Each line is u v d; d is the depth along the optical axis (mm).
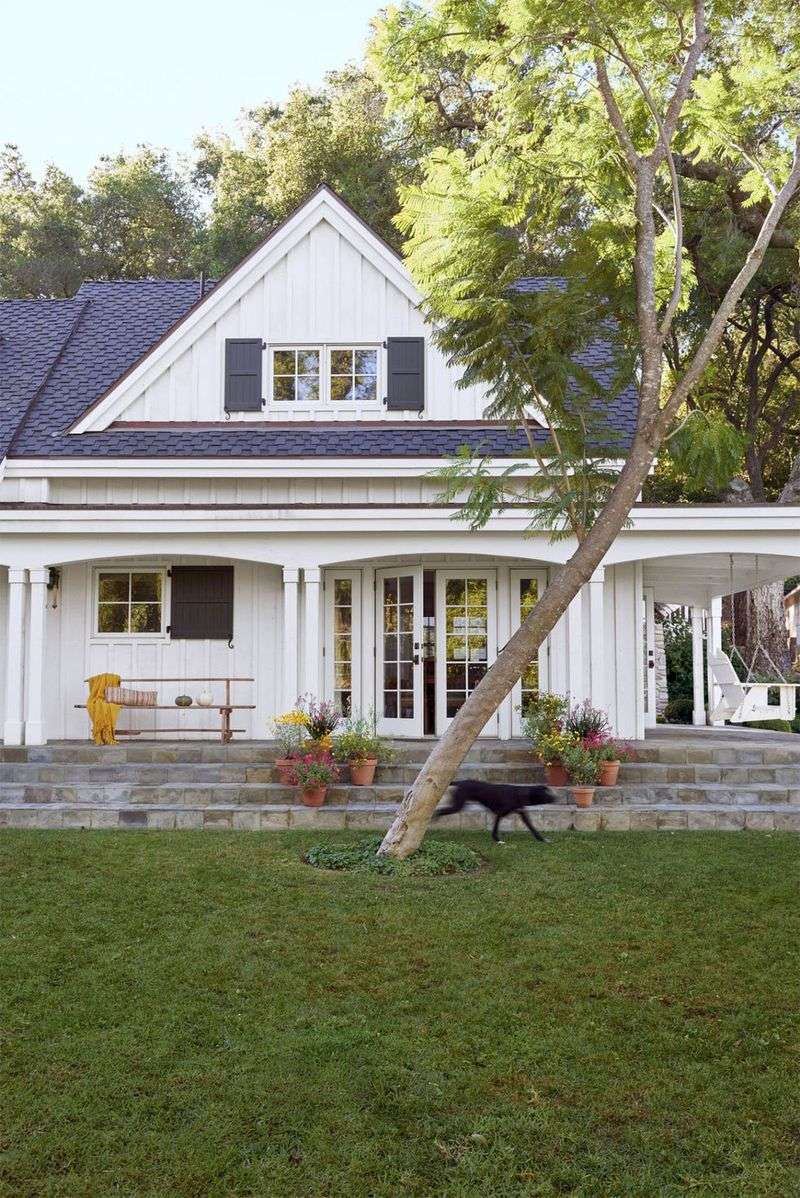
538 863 8086
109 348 16609
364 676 13719
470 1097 4121
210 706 12695
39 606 12219
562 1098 4133
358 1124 3895
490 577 13695
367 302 14648
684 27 8914
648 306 8133
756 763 11312
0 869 7816
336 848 8406
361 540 12297
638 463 8039
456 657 13672
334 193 14633
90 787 10445
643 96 8906
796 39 9102
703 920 6496
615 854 8414
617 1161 3660
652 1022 4891
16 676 12211
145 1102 4039
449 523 12039
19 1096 4090
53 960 5707
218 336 14680
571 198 9211
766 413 29188
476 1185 3514
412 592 13508
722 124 9352
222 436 14258
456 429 14406
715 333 8219
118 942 6039
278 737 11148
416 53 8828
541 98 8773
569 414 8672
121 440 14180
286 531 12164
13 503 13133
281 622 13578
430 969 5609
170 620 13602
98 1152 3684
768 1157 3691
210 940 6070
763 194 9969
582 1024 4859
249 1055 4480
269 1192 3455
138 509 12133
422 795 8086
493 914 6625
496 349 8422
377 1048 4566
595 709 11531
